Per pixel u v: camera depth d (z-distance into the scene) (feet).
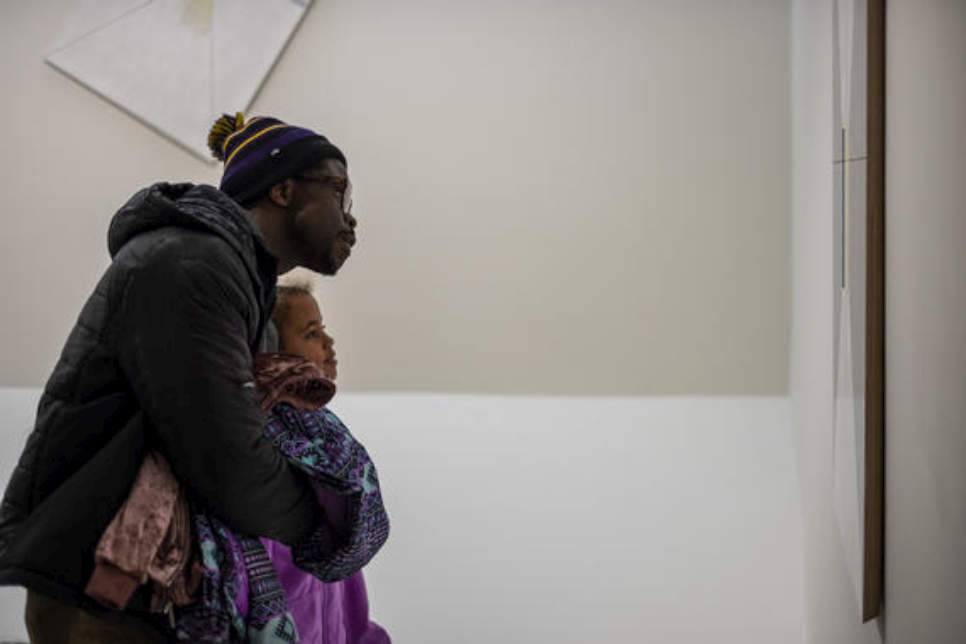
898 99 4.64
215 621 4.80
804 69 13.69
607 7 19.67
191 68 19.77
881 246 5.05
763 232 19.45
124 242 5.10
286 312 6.78
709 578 12.76
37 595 5.00
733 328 19.61
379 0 19.95
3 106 20.13
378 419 18.51
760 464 16.01
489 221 20.08
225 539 4.97
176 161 19.89
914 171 4.32
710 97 19.48
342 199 5.61
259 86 19.83
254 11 19.77
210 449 4.72
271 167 5.43
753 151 19.40
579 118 19.81
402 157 20.13
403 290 20.31
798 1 15.70
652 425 17.90
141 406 4.84
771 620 11.91
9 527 4.84
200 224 4.92
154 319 4.74
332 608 5.91
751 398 19.36
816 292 10.78
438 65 19.98
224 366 4.76
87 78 19.85
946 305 3.79
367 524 5.42
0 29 20.03
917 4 4.23
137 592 4.69
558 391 20.06
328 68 20.02
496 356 20.21
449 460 16.42
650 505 14.69
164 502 4.76
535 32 19.83
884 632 5.32
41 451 4.85
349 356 20.43
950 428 3.78
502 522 14.23
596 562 13.17
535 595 12.45
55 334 20.31
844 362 6.52
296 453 5.25
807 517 12.04
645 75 19.63
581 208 19.90
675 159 19.62
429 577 12.84
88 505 4.66
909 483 4.55
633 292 19.85
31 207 20.21
